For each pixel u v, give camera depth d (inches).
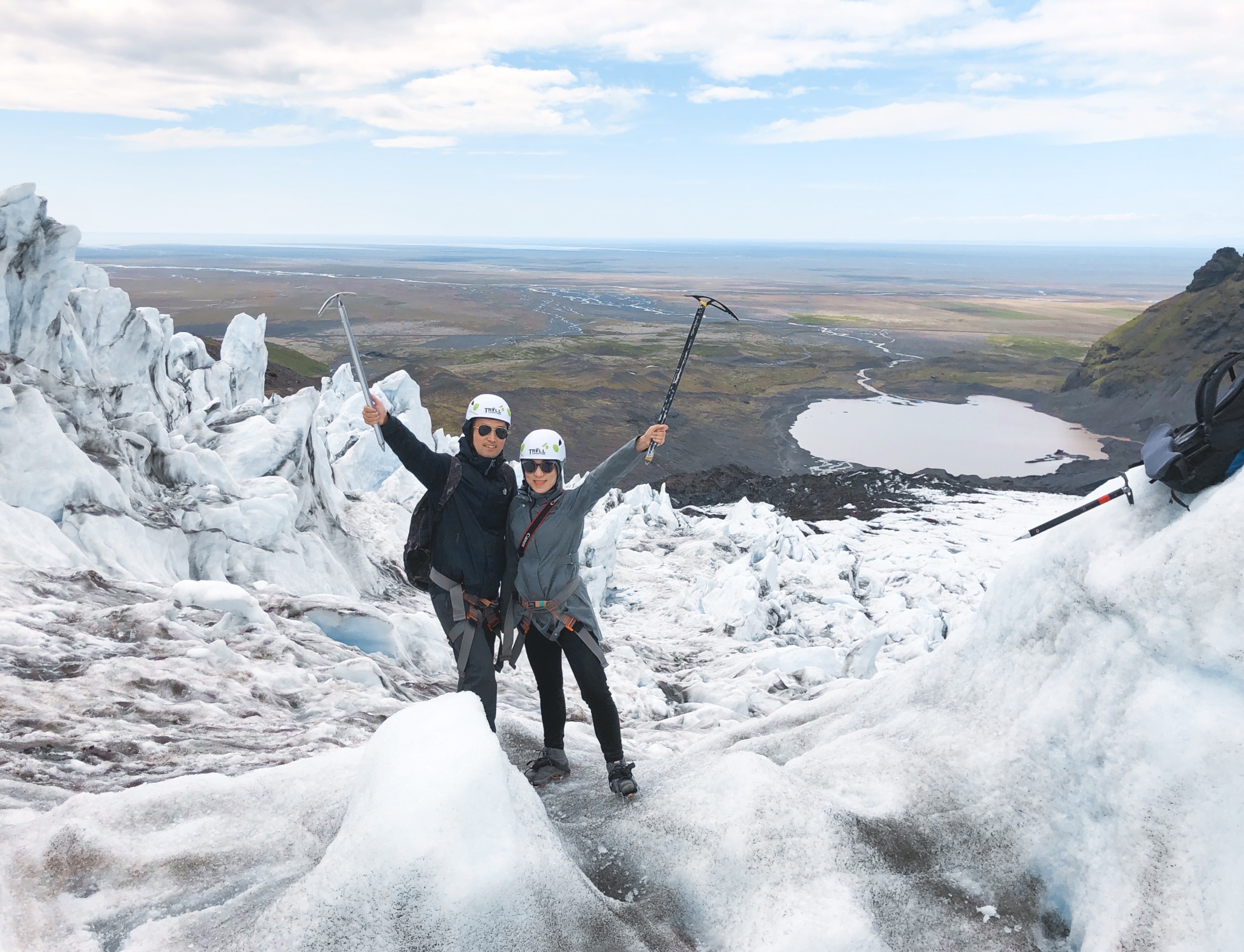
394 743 103.0
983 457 4534.9
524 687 332.5
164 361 716.7
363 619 304.5
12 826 111.2
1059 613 121.3
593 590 642.8
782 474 4293.8
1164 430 110.5
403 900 90.0
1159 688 102.4
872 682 169.9
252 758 156.6
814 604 671.1
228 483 424.8
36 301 467.8
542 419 5925.2
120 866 104.3
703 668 493.7
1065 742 112.7
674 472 4301.2
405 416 834.8
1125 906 96.6
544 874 99.0
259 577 390.9
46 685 179.6
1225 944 87.9
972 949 100.3
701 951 101.0
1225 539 100.1
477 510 137.7
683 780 138.7
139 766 147.4
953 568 812.6
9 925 92.3
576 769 166.1
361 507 660.1
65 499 315.6
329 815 119.1
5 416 313.3
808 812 112.7
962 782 119.3
